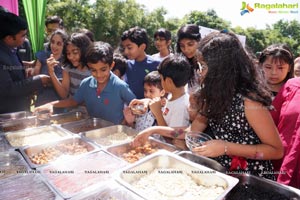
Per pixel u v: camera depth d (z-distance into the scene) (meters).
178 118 1.96
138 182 1.30
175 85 1.95
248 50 1.33
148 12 13.74
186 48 2.61
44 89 3.08
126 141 1.87
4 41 2.48
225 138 1.38
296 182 1.41
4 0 3.83
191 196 1.19
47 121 2.38
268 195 1.18
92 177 1.37
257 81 1.26
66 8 11.18
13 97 2.55
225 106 1.29
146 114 2.32
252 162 1.40
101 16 11.92
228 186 1.16
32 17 4.12
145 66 3.10
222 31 1.35
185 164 1.36
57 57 3.22
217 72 1.25
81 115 2.54
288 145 1.50
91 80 2.44
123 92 2.31
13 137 1.97
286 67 2.12
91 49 2.18
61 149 1.77
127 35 3.01
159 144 1.80
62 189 1.25
